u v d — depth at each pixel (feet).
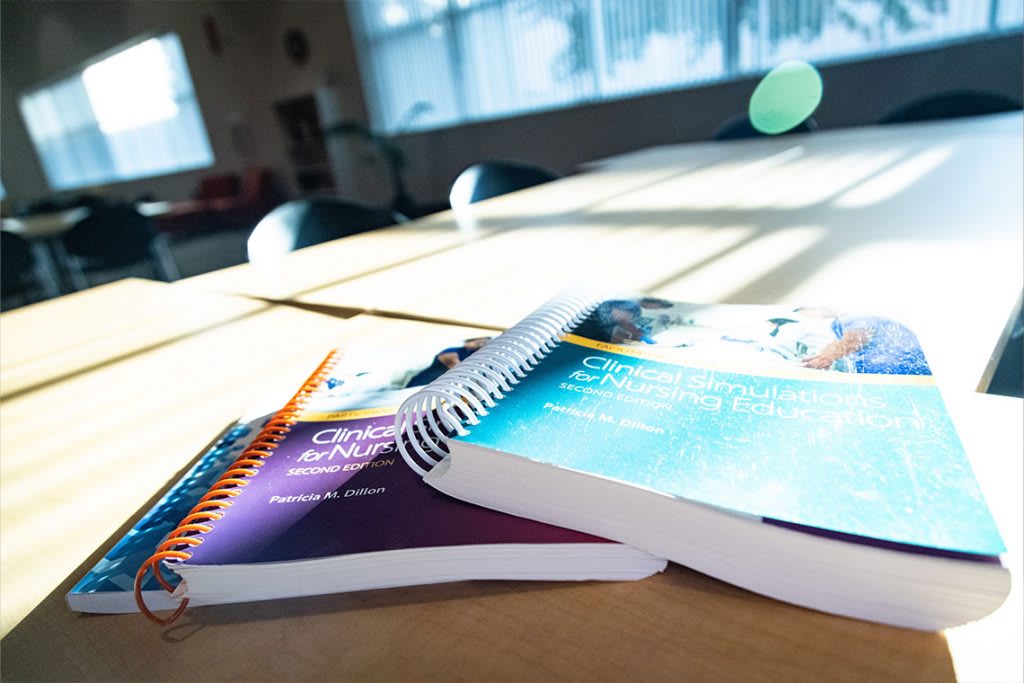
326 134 18.29
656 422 0.97
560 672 0.79
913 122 6.44
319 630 0.90
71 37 24.50
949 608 0.73
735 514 0.77
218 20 20.58
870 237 2.41
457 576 0.94
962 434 1.14
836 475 0.81
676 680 0.76
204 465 1.26
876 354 1.17
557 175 6.27
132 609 0.98
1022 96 8.98
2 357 2.66
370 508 0.99
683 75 12.55
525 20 14.47
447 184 18.29
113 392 2.01
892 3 9.69
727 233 2.81
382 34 17.42
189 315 2.89
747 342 1.28
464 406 1.00
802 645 0.79
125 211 11.44
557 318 1.40
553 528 0.92
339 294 2.81
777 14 10.93
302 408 1.37
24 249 10.71
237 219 20.26
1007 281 1.79
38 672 0.89
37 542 1.21
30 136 28.22
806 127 7.34
